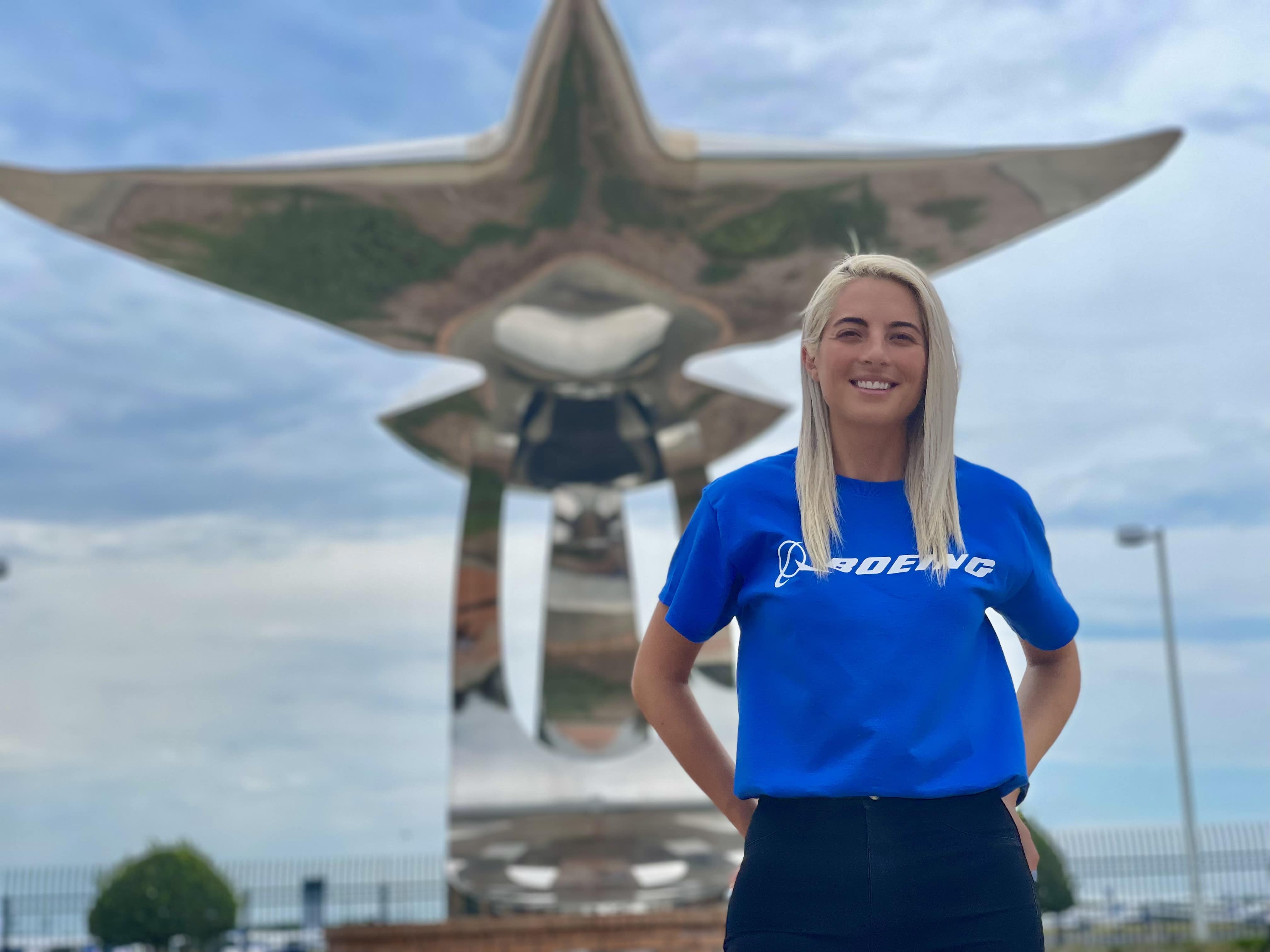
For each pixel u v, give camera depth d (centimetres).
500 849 1040
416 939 970
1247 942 1605
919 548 169
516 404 1156
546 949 961
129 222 945
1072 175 932
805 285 1036
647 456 1204
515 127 867
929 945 156
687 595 180
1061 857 1557
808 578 167
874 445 178
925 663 163
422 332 1091
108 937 1678
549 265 995
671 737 188
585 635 1208
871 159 905
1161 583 1888
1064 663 197
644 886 1023
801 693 165
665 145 890
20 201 917
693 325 1082
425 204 926
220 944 1838
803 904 158
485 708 1091
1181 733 1822
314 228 949
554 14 799
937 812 159
